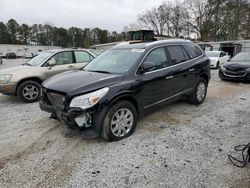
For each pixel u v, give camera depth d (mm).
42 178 3049
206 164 3320
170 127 4641
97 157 3533
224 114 5426
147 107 4531
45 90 4180
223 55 17641
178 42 5586
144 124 4785
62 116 3826
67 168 3264
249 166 3268
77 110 3639
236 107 6012
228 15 53531
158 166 3279
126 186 2881
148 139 4105
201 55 6148
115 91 3873
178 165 3299
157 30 71062
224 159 3445
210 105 6168
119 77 4133
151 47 4801
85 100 3654
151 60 4672
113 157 3525
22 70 6785
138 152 3664
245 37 52562
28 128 4676
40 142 4047
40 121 5059
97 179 3018
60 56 7477
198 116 5281
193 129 4539
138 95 4262
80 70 4949
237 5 52375
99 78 4055
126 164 3340
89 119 3695
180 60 5371
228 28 53906
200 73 5883
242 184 2896
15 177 3068
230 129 4539
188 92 5645
